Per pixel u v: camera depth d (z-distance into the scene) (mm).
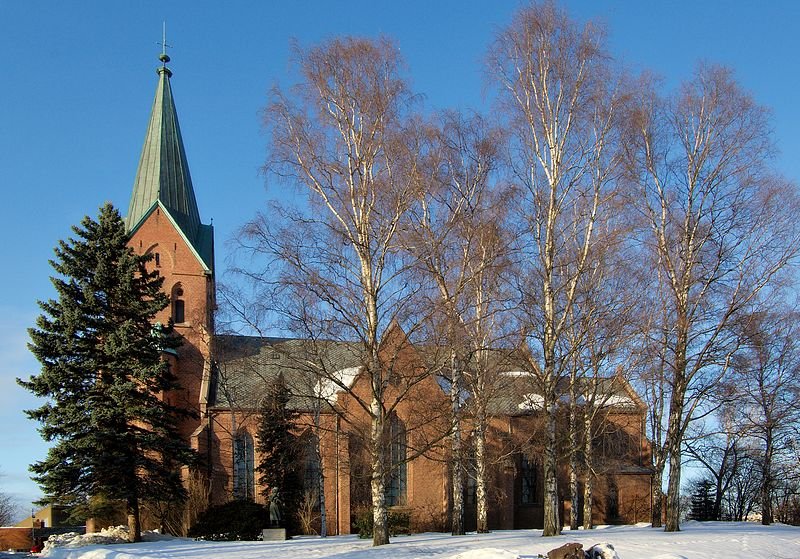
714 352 34875
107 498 42875
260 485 51156
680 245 34281
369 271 28734
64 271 45250
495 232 31141
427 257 28891
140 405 43156
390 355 30938
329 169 28875
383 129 28984
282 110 29141
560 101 32438
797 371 42781
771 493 57156
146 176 64062
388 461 31344
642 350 35688
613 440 55281
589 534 33125
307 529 49188
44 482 41094
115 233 46312
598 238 32844
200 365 56594
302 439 48031
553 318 32469
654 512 45875
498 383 40469
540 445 41969
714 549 25547
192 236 63938
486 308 34906
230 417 55188
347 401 50938
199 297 61562
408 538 34906
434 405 36562
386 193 28594
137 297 45938
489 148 32438
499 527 55438
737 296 33812
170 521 47781
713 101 33844
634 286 34875
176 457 44375
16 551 48844
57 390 42969
